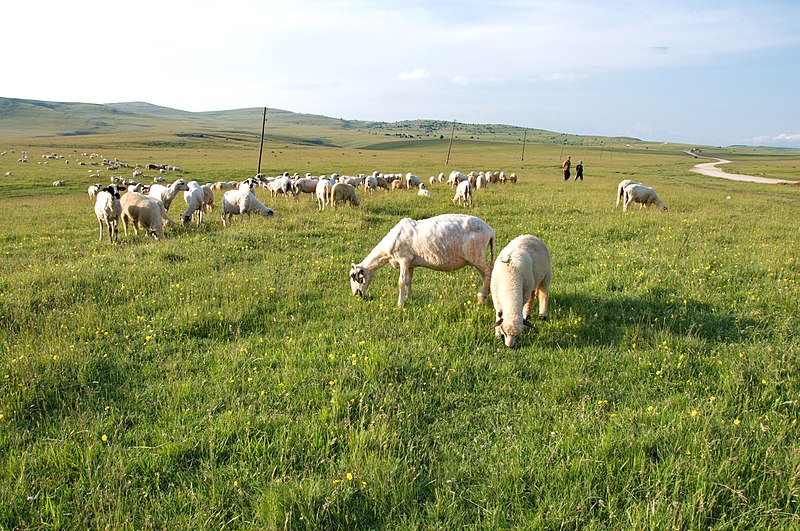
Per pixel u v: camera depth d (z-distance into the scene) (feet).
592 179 140.46
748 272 30.96
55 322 23.80
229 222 59.11
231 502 12.55
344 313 26.00
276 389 17.66
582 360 19.58
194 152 303.27
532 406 16.62
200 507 12.24
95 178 139.64
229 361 20.07
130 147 347.36
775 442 13.74
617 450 13.80
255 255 38.91
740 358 18.98
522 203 68.18
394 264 28.40
